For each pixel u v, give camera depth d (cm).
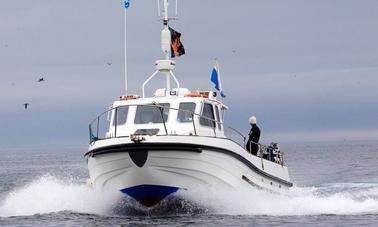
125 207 5016
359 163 15300
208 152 4781
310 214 5091
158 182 4788
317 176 10025
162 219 4841
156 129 5025
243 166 5112
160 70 5428
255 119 5669
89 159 5038
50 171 14538
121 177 4828
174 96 5238
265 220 4794
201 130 5078
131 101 5241
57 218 4994
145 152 4656
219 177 4900
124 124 5147
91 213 5219
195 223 4616
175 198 4891
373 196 6425
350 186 7825
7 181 10819
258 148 5616
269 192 5616
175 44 5884
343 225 4612
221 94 5875
